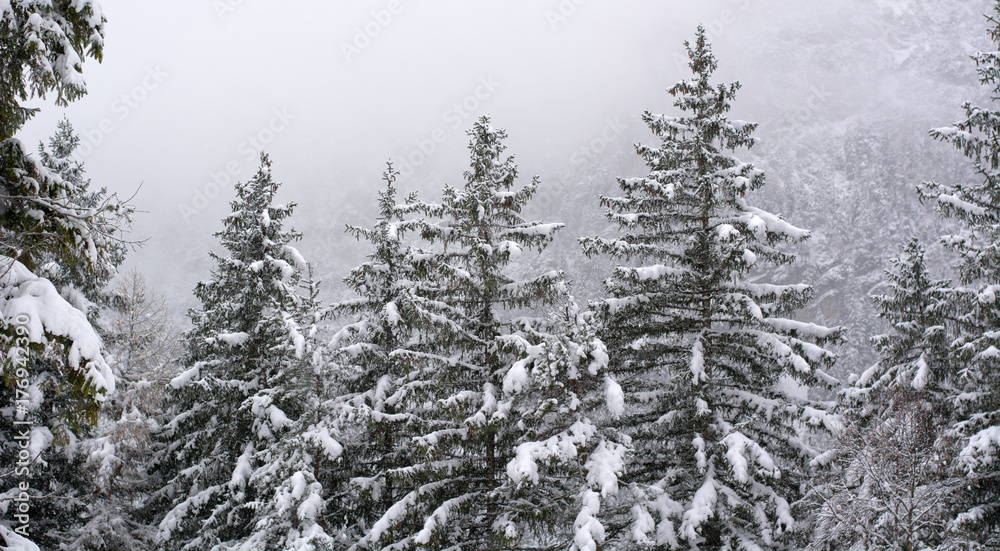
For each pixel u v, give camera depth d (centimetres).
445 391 1551
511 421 1413
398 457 1602
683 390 1497
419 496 1408
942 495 1268
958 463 1236
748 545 1274
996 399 1361
